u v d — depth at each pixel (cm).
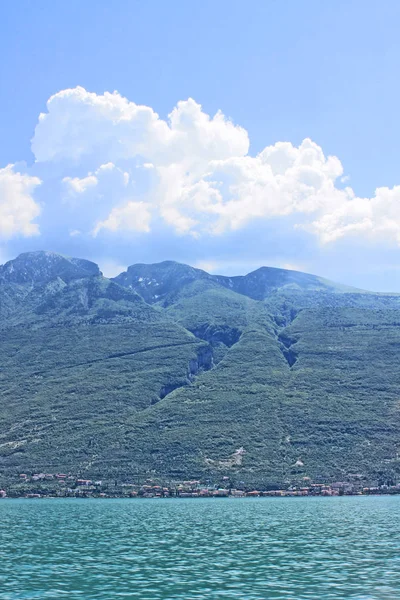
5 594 9738
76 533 16875
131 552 13512
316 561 12075
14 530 17638
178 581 10512
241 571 11250
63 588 10112
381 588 9769
